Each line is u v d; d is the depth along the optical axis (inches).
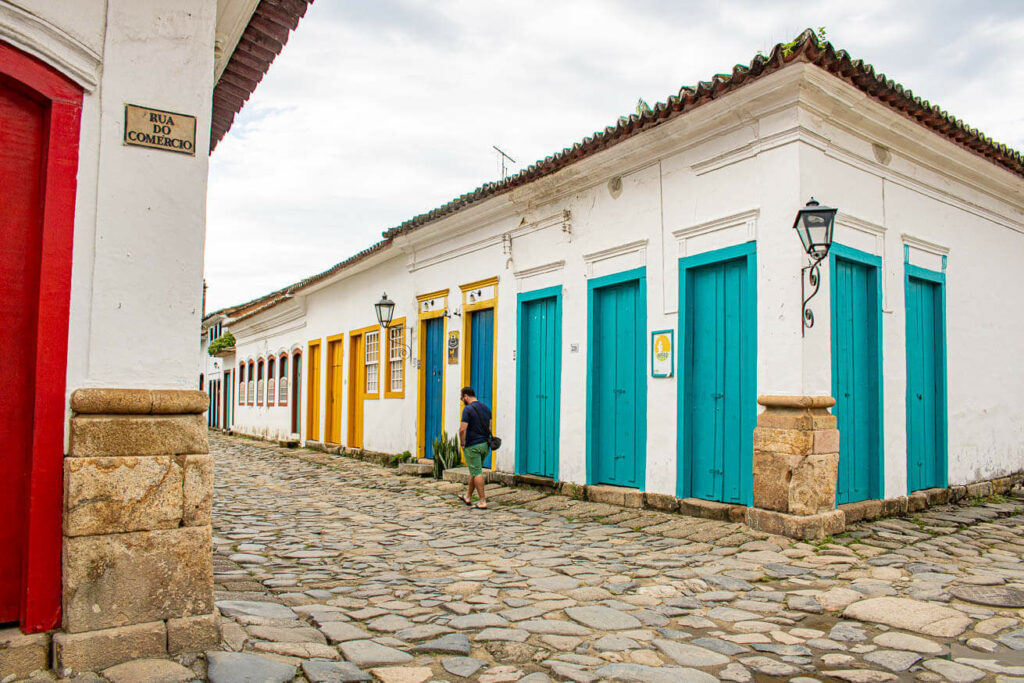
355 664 146.7
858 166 314.3
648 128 337.1
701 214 325.4
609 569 236.4
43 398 140.3
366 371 693.3
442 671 145.6
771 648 161.0
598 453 385.4
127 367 148.4
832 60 271.0
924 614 182.5
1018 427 421.4
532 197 434.0
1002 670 147.3
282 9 218.5
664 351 340.8
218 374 1433.3
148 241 152.3
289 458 714.8
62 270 143.6
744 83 288.4
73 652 133.6
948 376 367.6
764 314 293.1
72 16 146.3
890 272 328.8
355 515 355.3
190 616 147.3
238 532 302.7
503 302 466.6
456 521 336.2
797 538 266.4
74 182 145.6
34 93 143.1
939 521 307.9
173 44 157.2
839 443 302.5
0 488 139.5
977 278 393.7
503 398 461.1
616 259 374.0
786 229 285.6
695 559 246.5
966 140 344.8
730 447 311.3
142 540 143.3
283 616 176.4
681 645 162.9
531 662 151.9
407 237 570.9
